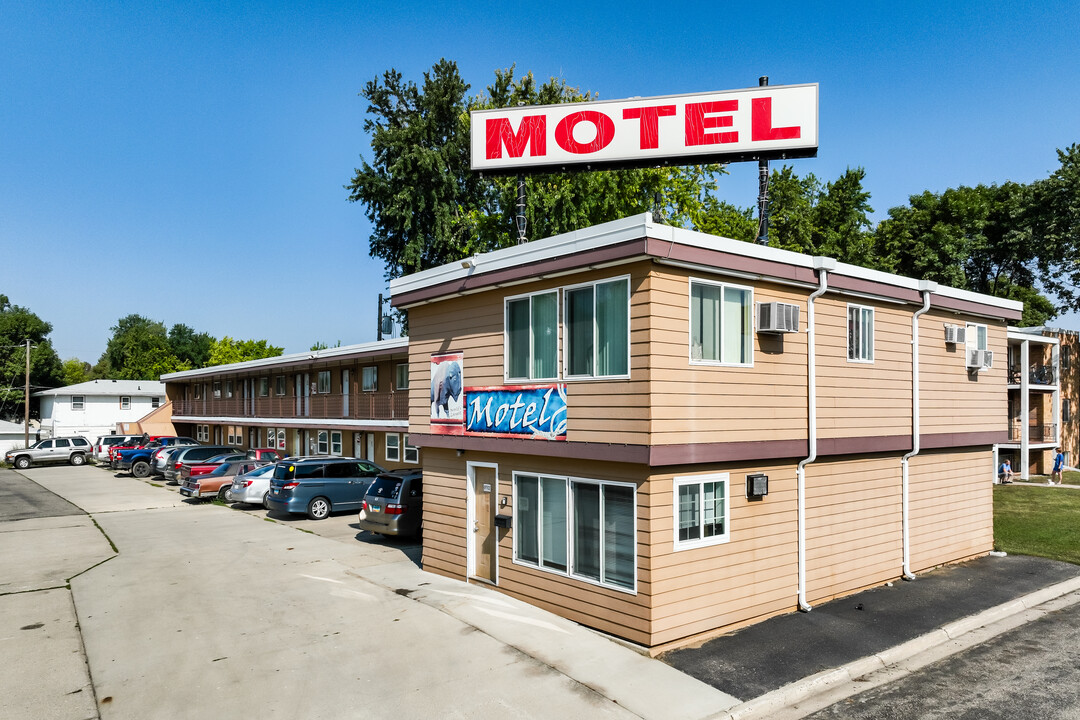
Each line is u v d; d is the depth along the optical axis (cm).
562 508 1093
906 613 1126
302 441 3338
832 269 1171
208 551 1605
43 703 786
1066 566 1454
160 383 6038
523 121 1392
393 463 2611
